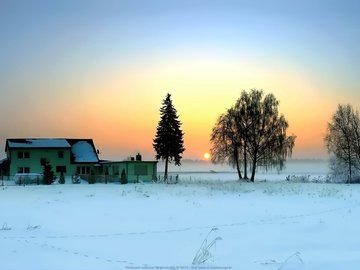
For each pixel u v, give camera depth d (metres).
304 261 12.80
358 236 17.58
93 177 68.31
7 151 82.31
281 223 21.41
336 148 77.69
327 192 43.69
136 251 14.76
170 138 83.38
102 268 12.00
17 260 12.70
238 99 81.81
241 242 16.44
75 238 17.06
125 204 31.72
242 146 80.19
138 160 70.44
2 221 22.11
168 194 42.03
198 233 18.64
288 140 80.31
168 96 84.38
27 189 51.81
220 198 37.19
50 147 80.06
